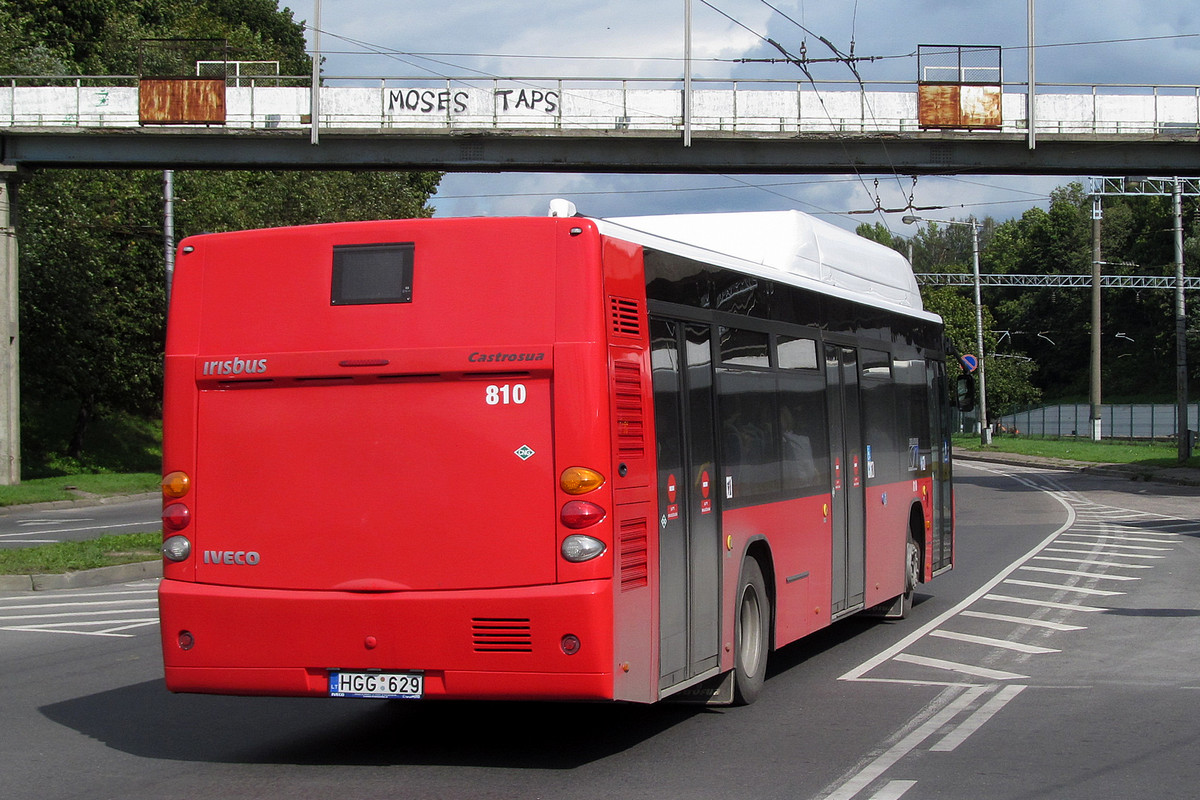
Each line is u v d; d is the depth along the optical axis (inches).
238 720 332.5
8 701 358.0
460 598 259.0
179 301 286.2
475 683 258.2
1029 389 3462.1
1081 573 657.0
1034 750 283.6
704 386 308.3
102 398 1796.3
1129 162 1343.5
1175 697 344.2
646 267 281.0
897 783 255.0
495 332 263.4
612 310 265.0
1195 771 264.2
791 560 366.9
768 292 357.4
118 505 1311.5
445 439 265.3
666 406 286.2
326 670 269.0
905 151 1339.8
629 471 265.3
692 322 303.7
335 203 1969.7
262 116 1327.5
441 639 259.8
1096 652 419.8
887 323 480.7
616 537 258.4
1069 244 4330.7
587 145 1333.7
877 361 466.6
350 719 333.4
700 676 301.1
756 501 339.6
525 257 264.2
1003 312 4517.7
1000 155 1346.0
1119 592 577.9
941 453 564.1
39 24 2025.1
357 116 1321.4
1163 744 289.0
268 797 251.3
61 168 1379.2
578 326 259.4
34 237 1518.2
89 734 315.0
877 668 396.2
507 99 1321.4
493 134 1317.7
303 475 273.6
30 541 866.8
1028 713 324.5
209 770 275.9
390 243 272.2
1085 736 297.6
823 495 397.4
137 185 1624.0
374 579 267.3
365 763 281.7
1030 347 4421.8
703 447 305.6
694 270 306.3
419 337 267.6
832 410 410.3
